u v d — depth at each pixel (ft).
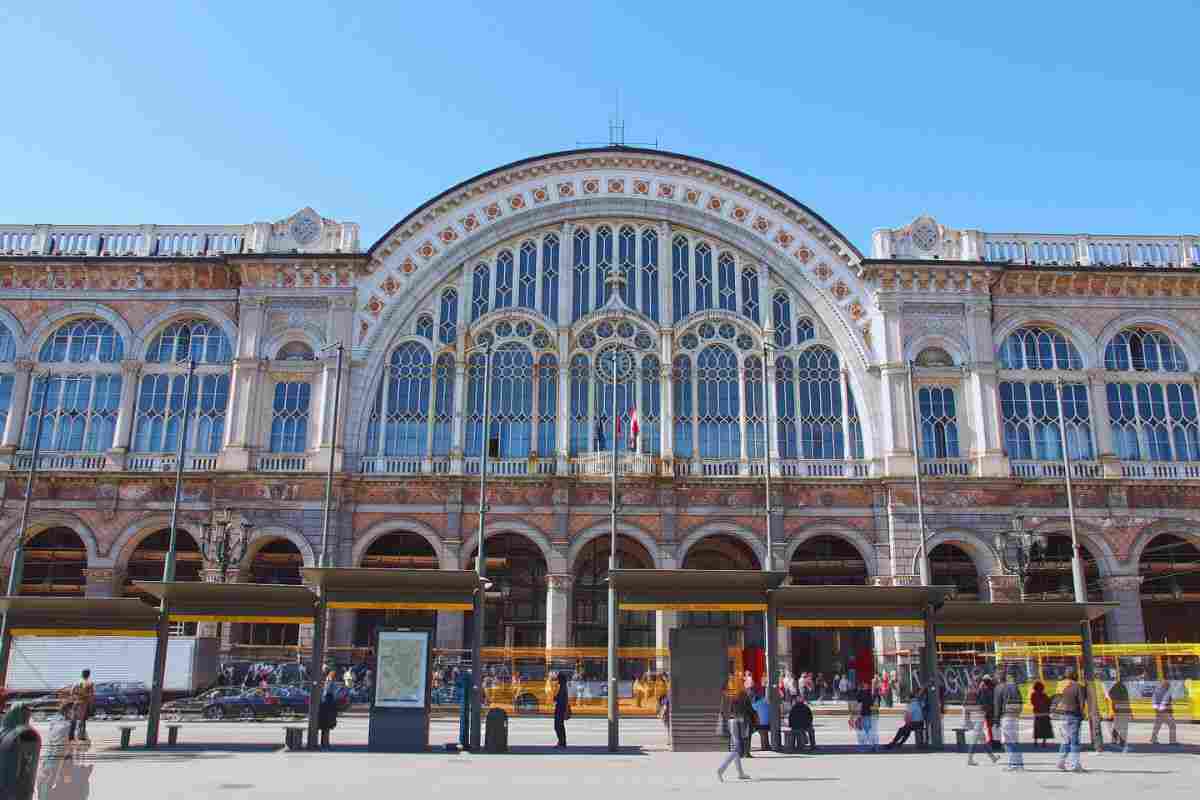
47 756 55.06
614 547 141.38
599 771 80.74
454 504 161.68
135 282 172.45
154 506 160.25
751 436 169.99
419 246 175.63
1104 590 160.15
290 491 160.76
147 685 133.80
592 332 173.99
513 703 135.33
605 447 168.55
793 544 161.68
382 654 96.53
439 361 172.55
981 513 161.58
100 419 167.84
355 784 71.72
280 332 169.58
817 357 174.09
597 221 179.93
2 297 171.53
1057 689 134.62
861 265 172.96
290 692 128.77
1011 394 170.50
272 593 97.50
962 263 171.01
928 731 102.06
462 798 65.10
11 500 160.35
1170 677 135.54
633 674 164.96
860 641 173.37
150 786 69.46
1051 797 66.18
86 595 156.66
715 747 95.96
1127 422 169.78
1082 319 173.47
